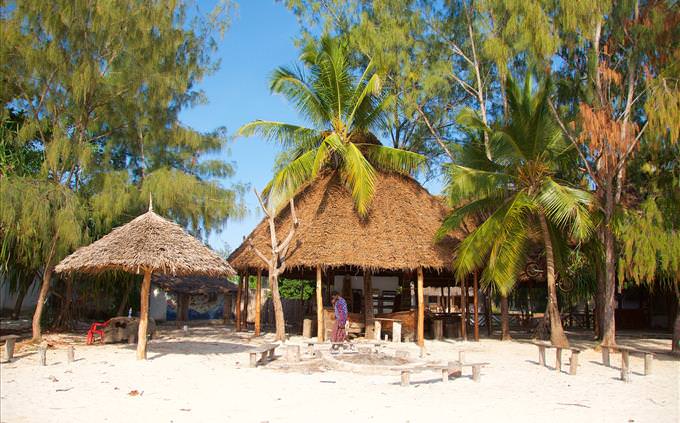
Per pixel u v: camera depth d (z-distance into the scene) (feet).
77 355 48.03
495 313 117.80
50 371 39.45
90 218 59.41
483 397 33.76
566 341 60.23
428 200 74.13
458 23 75.72
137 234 44.47
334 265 61.31
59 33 53.47
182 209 63.10
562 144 62.08
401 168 73.05
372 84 66.90
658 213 51.47
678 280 54.54
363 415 28.50
